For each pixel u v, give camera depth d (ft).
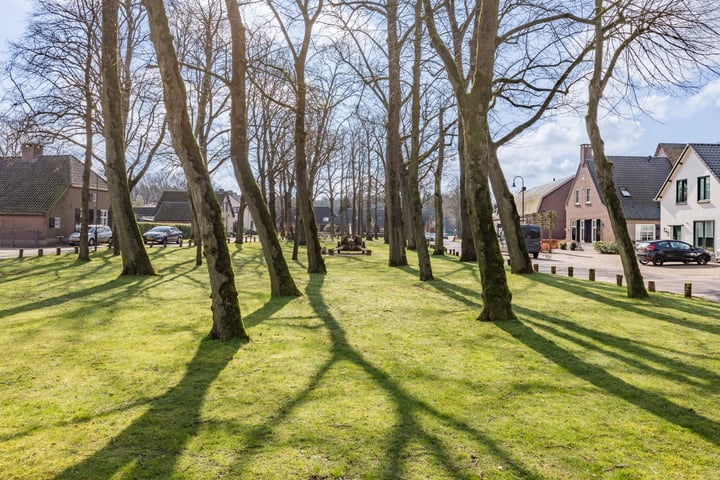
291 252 95.96
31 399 14.96
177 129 22.21
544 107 45.09
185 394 15.46
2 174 140.77
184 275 51.19
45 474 10.50
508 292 27.66
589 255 112.88
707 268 77.05
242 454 11.46
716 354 20.51
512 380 16.96
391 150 64.49
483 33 27.35
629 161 146.20
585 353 20.58
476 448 11.82
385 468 10.83
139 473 10.57
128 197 50.37
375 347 21.40
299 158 52.60
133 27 69.92
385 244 149.59
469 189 27.91
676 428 13.06
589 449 11.83
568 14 37.01
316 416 13.70
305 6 47.98
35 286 41.81
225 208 250.98
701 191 101.45
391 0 47.19
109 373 17.53
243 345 21.59
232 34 35.35
